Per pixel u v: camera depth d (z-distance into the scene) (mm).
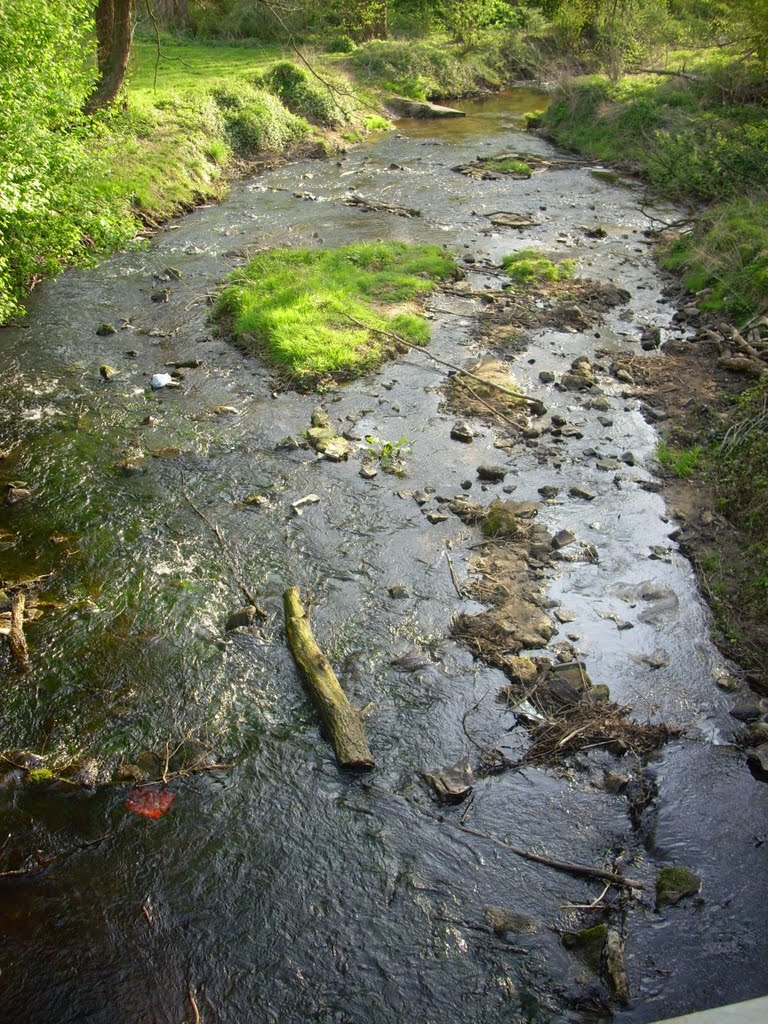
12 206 9969
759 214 17266
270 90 29297
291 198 22312
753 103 25672
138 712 7367
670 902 5848
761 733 7031
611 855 6223
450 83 37344
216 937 5727
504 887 6016
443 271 16766
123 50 21906
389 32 40719
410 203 21922
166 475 10625
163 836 6383
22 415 11898
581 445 11273
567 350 13961
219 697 7527
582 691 7473
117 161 20547
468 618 8297
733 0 26484
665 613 8391
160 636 8133
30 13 11969
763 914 5773
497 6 41469
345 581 8852
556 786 6727
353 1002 5363
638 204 21953
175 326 14742
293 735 7188
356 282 15922
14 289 12914
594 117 28344
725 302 14844
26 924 5805
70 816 6535
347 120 30375
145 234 19141
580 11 35844
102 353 13758
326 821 6477
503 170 24922
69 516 9836
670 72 29031
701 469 10656
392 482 10492
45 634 8141
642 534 9547
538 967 5523
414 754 6992
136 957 5617
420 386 12852
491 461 10922
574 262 17672
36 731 7188
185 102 25234
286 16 32375
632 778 6766
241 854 6250
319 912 5871
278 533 9570
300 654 7801
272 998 5391
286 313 14156
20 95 11578
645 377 12969
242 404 12352
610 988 5375
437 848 6277
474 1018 5270
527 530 9547
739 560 9039
